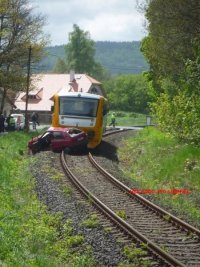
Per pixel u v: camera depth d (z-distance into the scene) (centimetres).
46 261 1252
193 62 2816
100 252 1359
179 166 2573
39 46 6150
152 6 4031
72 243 1434
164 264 1264
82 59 14188
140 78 14475
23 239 1405
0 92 6431
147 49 4544
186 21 3881
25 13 6147
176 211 1888
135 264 1257
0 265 1155
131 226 1538
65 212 1769
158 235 1543
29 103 10150
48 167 2772
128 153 3847
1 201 1797
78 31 14212
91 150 3881
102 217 1736
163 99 3525
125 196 2147
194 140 2706
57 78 10700
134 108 14238
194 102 2694
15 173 2630
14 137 4269
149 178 2723
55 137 3591
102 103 3900
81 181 2434
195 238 1523
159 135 4003
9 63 6112
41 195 2077
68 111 3850
